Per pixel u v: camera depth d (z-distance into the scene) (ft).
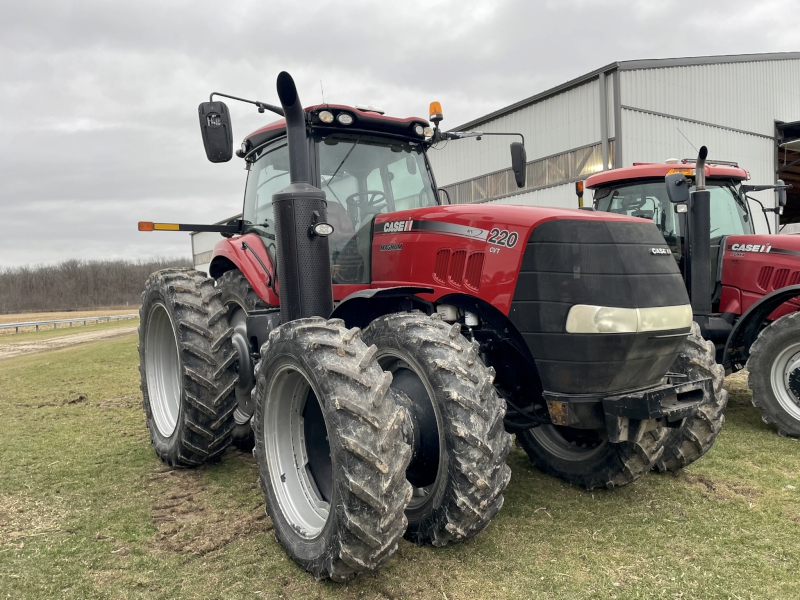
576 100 46.03
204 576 7.79
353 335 7.74
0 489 11.08
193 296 11.96
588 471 10.78
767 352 14.53
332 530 7.19
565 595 7.20
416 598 7.17
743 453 12.92
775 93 54.44
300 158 9.64
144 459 13.01
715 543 8.54
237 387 12.75
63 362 32.42
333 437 7.09
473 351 8.21
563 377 8.46
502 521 9.42
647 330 8.23
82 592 7.40
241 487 11.15
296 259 9.41
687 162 17.70
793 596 7.12
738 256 16.60
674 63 45.65
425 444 8.35
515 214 9.06
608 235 8.43
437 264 9.84
